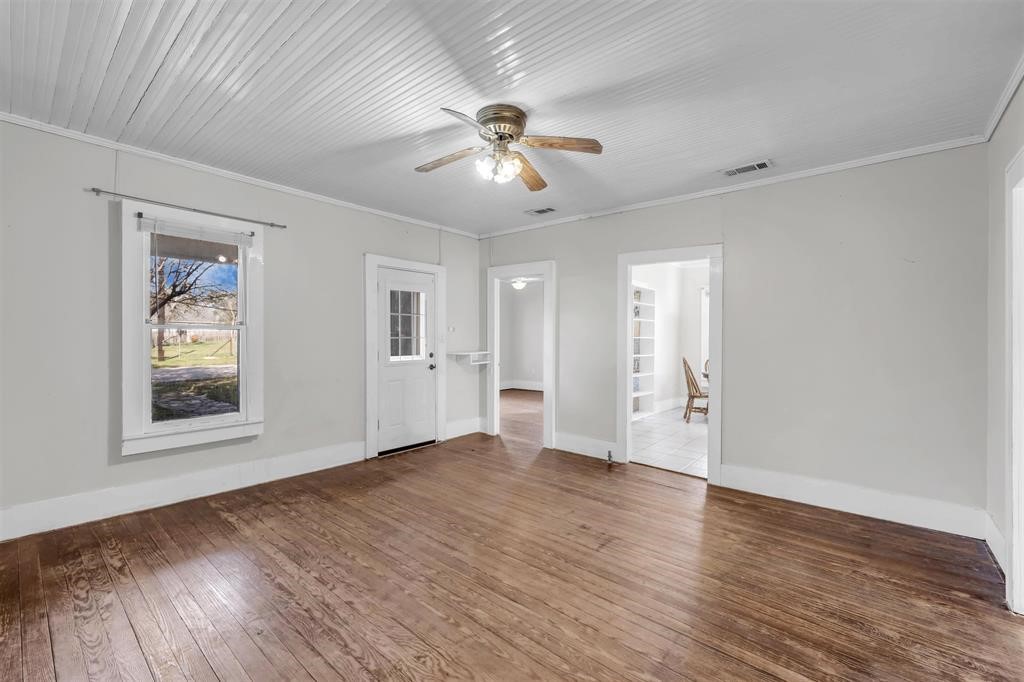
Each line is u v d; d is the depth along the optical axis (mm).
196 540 2801
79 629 1957
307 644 1877
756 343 3730
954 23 1823
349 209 4449
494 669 1741
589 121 2730
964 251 2918
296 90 2406
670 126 2789
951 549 2729
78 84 2367
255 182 3777
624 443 4539
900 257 3135
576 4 1742
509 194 4164
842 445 3352
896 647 1874
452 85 2346
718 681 1682
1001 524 2566
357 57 2111
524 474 4168
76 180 2955
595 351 4746
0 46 2031
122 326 3086
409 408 5062
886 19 1805
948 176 2963
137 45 2033
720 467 3889
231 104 2562
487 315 5758
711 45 1994
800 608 2141
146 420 3219
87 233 3006
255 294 3754
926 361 3047
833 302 3387
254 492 3652
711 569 2492
